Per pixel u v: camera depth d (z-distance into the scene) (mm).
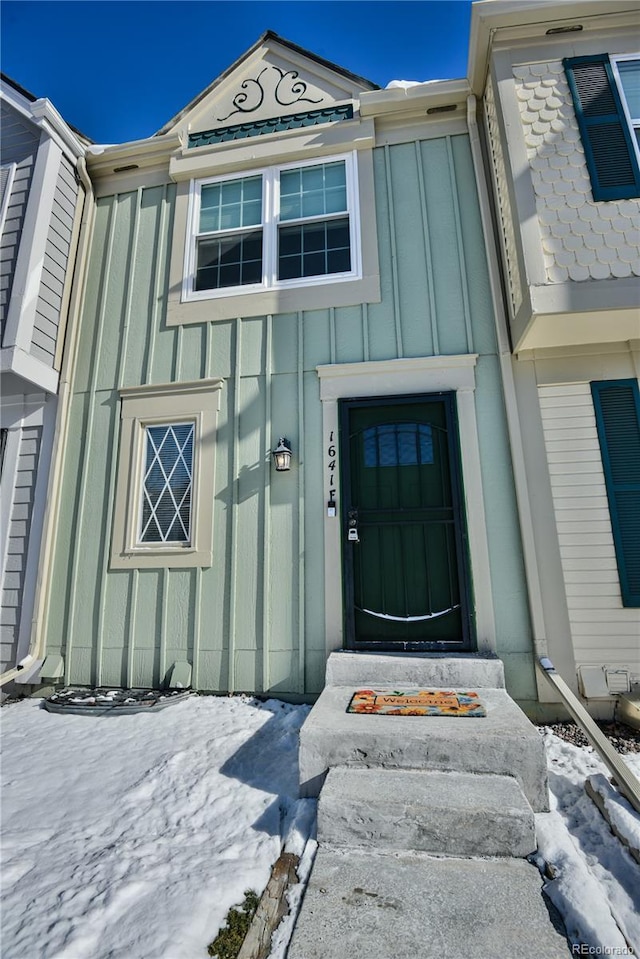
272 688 3557
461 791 2010
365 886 1688
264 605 3703
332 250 4402
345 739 2270
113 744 2863
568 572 3385
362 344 4086
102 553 4074
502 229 3939
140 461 4227
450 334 3988
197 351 4367
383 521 3717
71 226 4785
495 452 3686
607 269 3250
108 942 1435
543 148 3537
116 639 3877
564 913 1554
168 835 1997
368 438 3902
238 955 1436
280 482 3912
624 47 3691
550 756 2650
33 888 1661
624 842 1842
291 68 4941
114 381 4465
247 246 4594
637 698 3090
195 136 4953
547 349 3730
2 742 2938
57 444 4320
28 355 4184
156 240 4766
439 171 4375
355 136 4523
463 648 3369
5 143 4762
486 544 3525
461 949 1426
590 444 3555
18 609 4074
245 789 2334
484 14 3699
